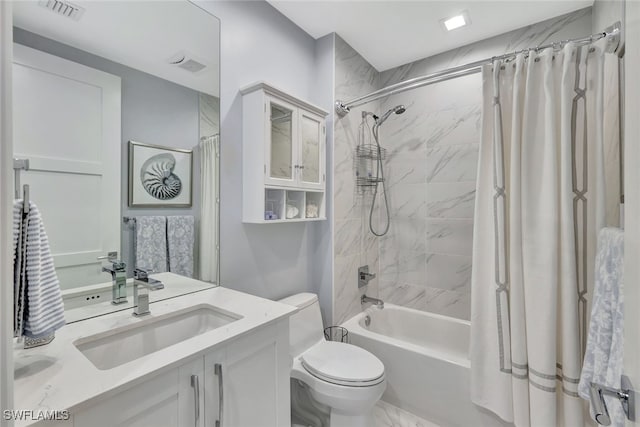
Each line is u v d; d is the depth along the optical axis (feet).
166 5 4.42
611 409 2.37
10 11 1.42
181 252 4.61
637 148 1.57
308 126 6.24
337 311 7.22
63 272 3.45
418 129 8.18
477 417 5.33
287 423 3.99
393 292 8.64
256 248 5.83
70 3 3.52
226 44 5.24
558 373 4.55
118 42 3.92
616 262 2.75
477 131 7.28
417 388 6.02
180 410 2.77
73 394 2.18
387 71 8.77
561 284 4.43
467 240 7.45
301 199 6.16
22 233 2.58
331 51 7.01
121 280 3.94
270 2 5.96
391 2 5.93
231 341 3.20
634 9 1.60
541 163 4.61
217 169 5.11
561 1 5.86
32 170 3.21
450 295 7.72
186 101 4.66
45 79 3.32
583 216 4.37
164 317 3.76
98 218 3.74
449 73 5.66
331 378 4.75
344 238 7.45
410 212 8.33
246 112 5.44
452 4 5.97
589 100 4.35
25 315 2.63
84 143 3.61
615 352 2.59
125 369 2.53
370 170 8.38
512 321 4.73
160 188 4.37
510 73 5.02
